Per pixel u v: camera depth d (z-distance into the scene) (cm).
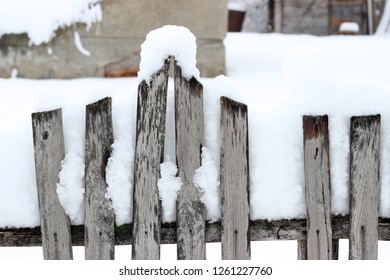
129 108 269
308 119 269
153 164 264
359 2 1227
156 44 262
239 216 268
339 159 273
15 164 272
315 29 1240
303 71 275
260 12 1427
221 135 265
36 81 547
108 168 266
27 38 555
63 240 268
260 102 436
